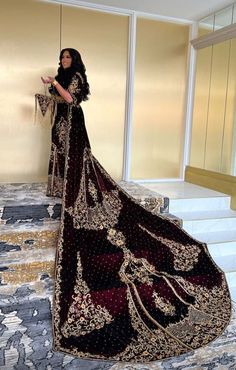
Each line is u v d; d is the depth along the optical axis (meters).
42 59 3.74
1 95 3.66
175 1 3.60
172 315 2.21
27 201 2.88
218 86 4.04
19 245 2.56
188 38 4.33
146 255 2.57
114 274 2.37
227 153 3.92
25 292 2.16
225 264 2.99
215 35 3.86
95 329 2.03
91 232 2.61
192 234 3.30
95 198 2.84
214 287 2.53
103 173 3.07
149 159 4.43
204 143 4.30
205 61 4.21
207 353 1.93
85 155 2.89
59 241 2.45
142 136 4.34
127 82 4.12
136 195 3.41
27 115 3.79
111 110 4.14
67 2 3.68
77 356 1.85
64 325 2.01
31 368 1.75
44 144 3.90
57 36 3.75
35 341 1.91
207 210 3.67
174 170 4.61
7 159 3.80
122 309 2.18
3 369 1.73
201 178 4.29
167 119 4.43
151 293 2.31
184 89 4.45
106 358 1.85
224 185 3.90
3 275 2.24
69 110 2.80
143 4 3.73
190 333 2.08
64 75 2.80
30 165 3.90
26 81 3.72
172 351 1.93
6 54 3.60
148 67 4.20
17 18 3.56
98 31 3.90
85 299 2.17
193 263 2.66
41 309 2.09
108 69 4.03
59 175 3.00
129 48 4.05
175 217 3.29
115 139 4.22
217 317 2.24
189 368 1.82
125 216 2.87
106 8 3.83
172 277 2.47
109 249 2.53
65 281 2.23
